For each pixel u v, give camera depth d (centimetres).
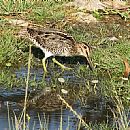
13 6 1727
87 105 1230
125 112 1185
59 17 1703
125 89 1304
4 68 1419
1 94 1266
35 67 1437
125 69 1393
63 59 1500
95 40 1564
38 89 1302
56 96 1272
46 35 1445
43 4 1755
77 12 1750
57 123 1130
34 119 1144
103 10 1778
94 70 1410
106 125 1116
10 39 1510
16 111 1183
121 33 1639
